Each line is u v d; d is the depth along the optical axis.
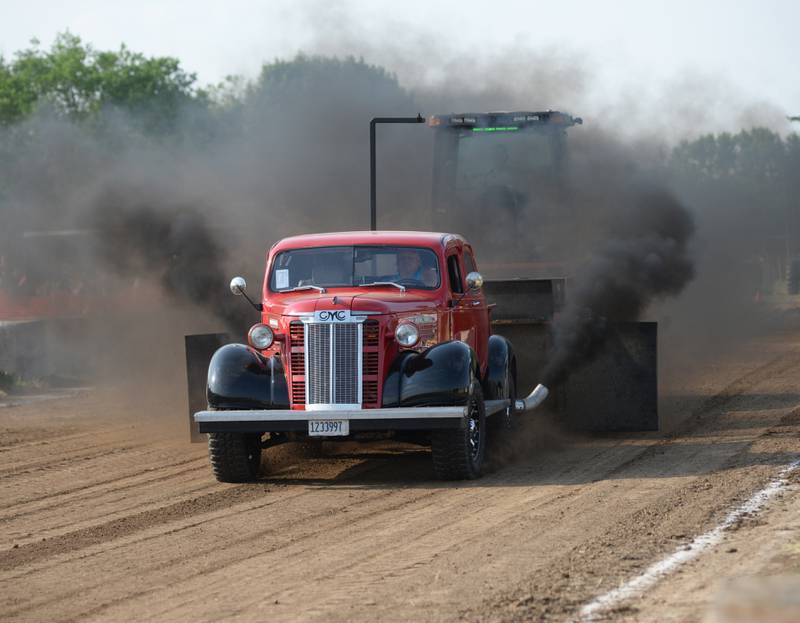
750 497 20.92
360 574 16.64
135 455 29.66
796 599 9.85
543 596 14.94
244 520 21.05
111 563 18.08
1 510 22.89
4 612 15.49
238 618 14.72
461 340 26.83
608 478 24.16
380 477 25.52
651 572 15.91
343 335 24.31
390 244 26.64
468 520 20.19
